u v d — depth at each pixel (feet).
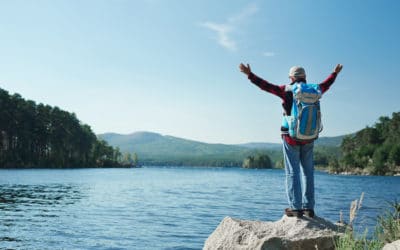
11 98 367.86
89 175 266.77
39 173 268.62
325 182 241.14
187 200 101.55
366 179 308.19
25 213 69.46
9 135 358.43
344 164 530.68
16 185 148.56
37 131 389.80
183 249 40.81
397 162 464.24
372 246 19.42
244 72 19.97
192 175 354.33
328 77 21.45
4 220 60.13
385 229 25.36
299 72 20.95
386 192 139.44
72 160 430.20
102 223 58.44
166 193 127.95
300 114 19.86
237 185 191.52
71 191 127.03
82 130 442.91
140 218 64.85
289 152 21.33
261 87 20.18
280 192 139.03
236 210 77.71
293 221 21.20
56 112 413.39
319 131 20.57
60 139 409.69
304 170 21.71
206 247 22.22
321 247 19.79
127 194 120.26
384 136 537.24
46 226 54.70
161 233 50.06
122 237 46.98
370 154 515.91
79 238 45.93
